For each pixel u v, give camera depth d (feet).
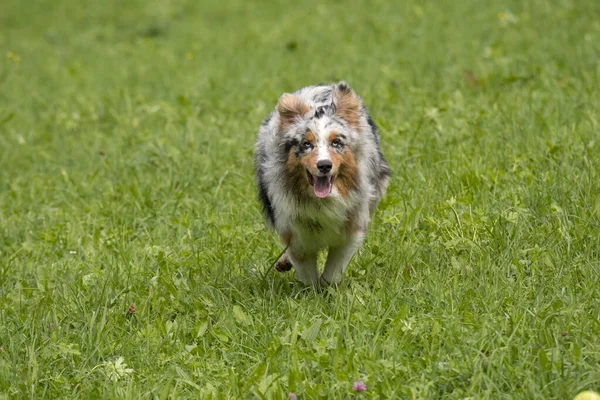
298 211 31.89
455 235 34.37
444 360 25.79
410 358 26.32
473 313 28.02
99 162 51.98
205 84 66.69
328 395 24.40
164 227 40.93
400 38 72.33
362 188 32.27
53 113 64.90
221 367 27.04
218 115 57.93
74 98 68.80
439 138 45.50
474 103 51.47
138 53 83.97
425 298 29.84
